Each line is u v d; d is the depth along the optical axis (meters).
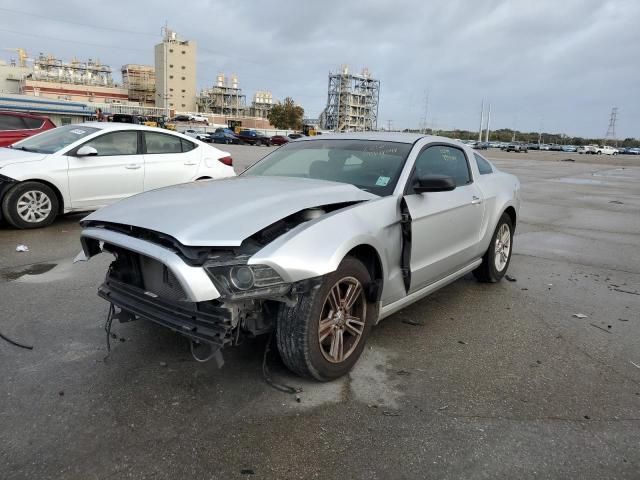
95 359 3.48
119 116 52.50
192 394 3.07
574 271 6.31
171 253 2.77
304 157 4.58
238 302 2.78
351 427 2.81
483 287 5.49
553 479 2.45
